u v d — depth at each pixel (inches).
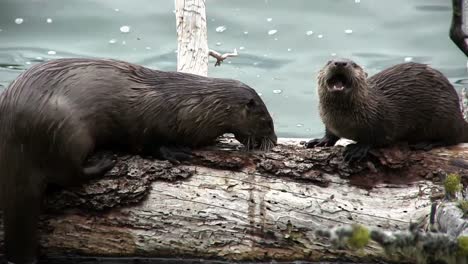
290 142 796.6
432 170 724.0
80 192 704.4
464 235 597.0
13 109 682.8
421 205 707.4
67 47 1210.0
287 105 1107.3
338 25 1296.8
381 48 1225.4
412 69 762.8
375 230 487.2
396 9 1346.0
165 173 717.3
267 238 709.9
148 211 708.7
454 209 663.1
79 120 691.4
